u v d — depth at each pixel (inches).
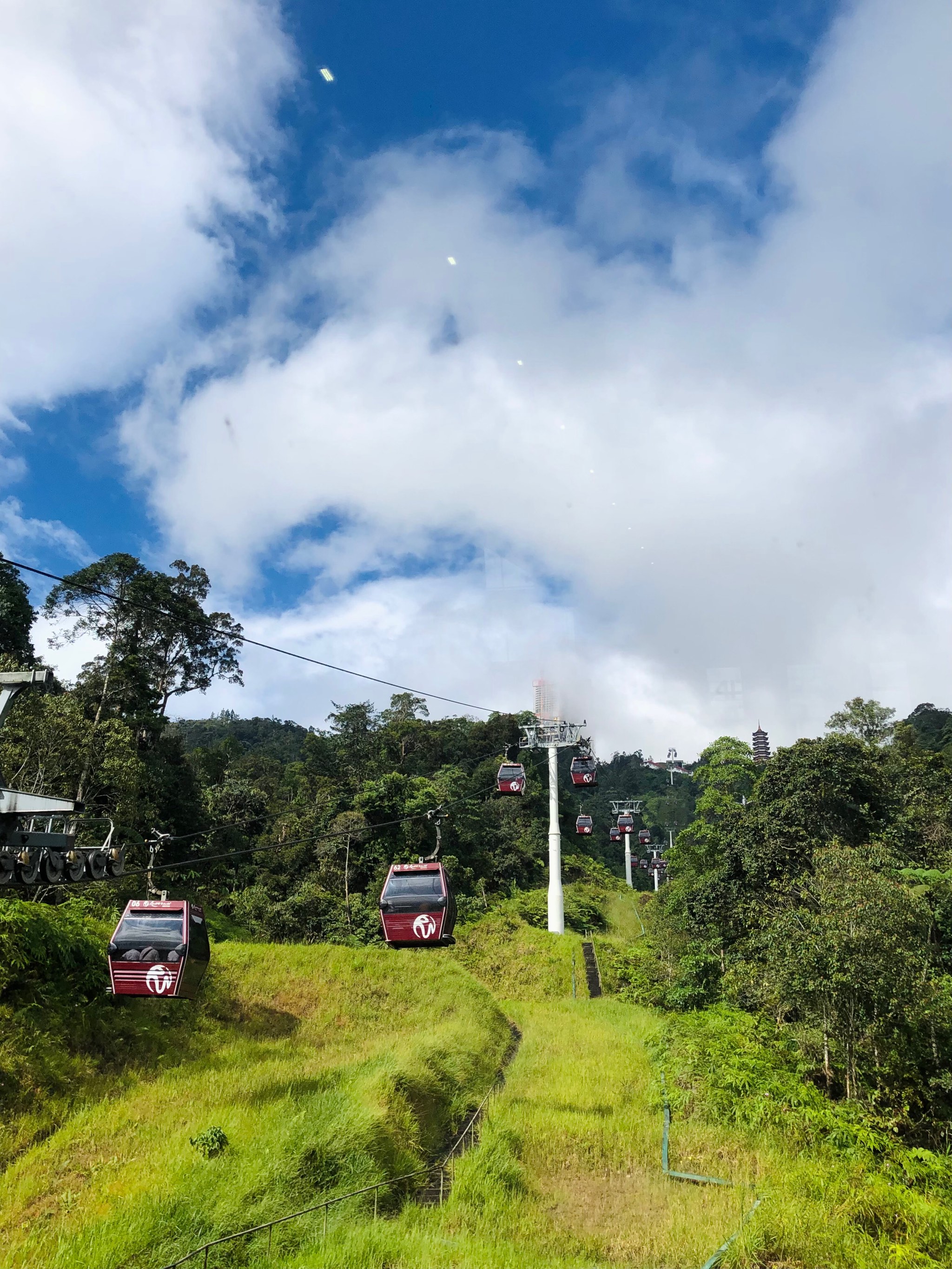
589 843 3339.1
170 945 575.5
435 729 2913.4
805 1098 585.0
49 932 649.6
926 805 1176.2
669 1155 549.3
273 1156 445.7
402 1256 374.0
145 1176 428.1
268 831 1975.9
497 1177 493.7
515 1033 1069.1
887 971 581.3
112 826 462.0
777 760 1085.1
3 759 1019.3
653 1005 1253.1
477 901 1957.4
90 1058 605.0
